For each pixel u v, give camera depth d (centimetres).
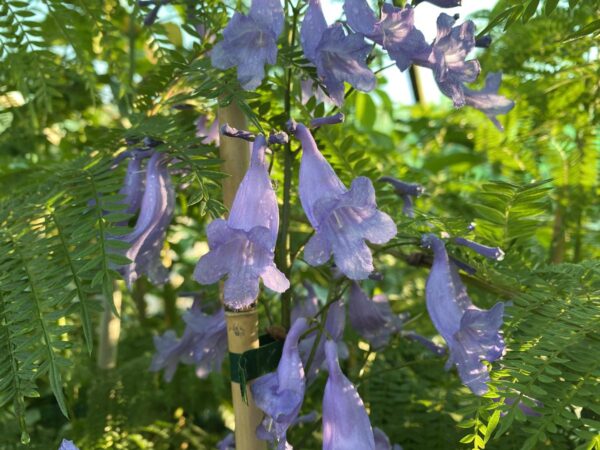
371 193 12
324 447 14
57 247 13
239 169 15
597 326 14
